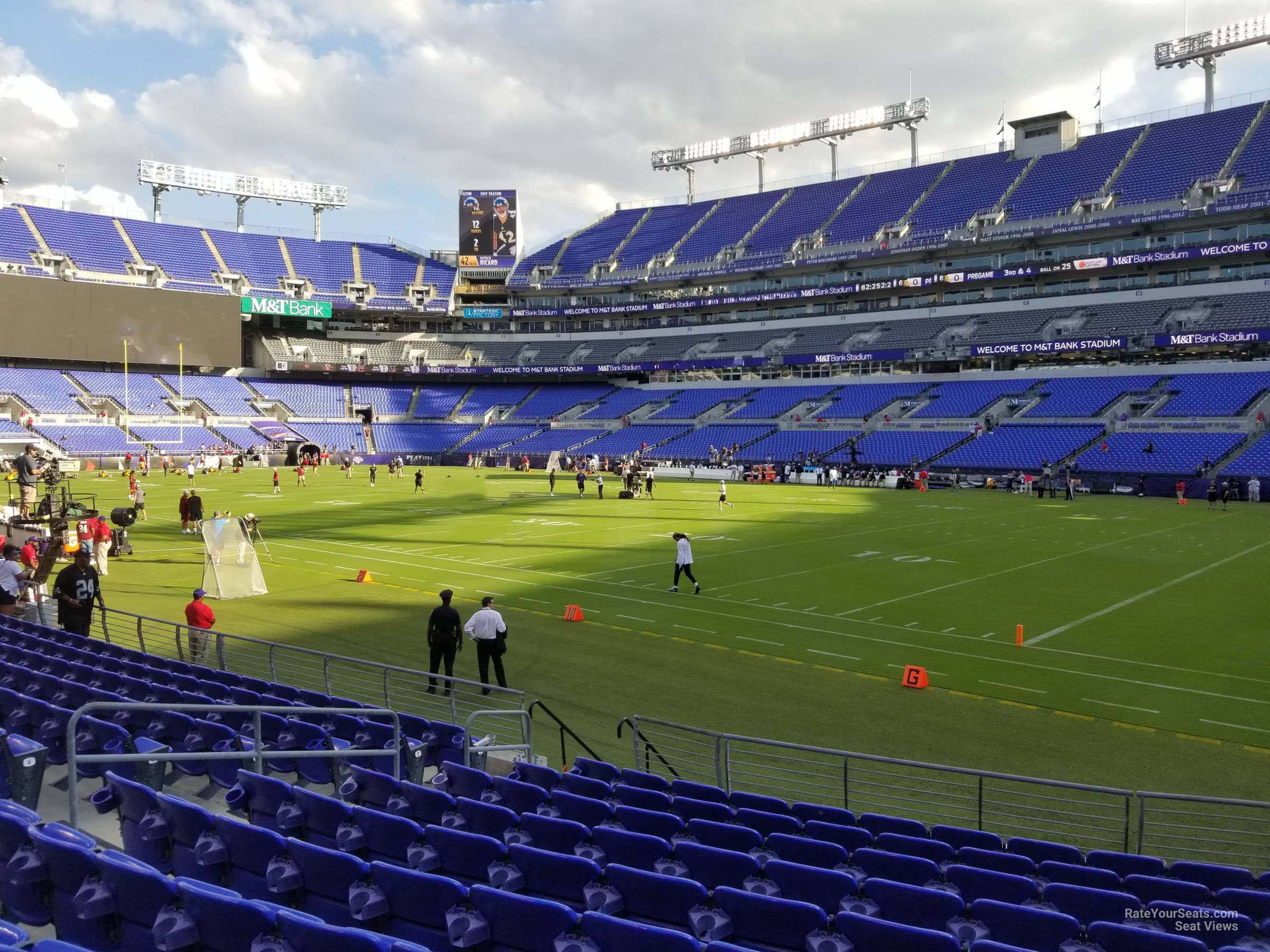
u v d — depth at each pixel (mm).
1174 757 12180
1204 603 21766
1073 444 58469
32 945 4332
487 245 94875
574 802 8586
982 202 76188
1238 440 53125
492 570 27156
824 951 5648
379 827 7219
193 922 5160
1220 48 72562
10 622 15648
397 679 15438
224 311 80438
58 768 9039
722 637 18906
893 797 10406
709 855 6996
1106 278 69750
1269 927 6469
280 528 37031
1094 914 6633
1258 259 62906
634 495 51000
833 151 92750
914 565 27719
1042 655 17281
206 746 9414
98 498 47344
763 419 75500
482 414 90938
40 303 70875
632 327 92312
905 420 68125
